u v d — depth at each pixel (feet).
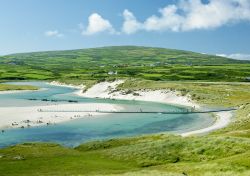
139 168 171.32
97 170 165.78
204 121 352.28
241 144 188.96
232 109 420.36
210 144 193.57
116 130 310.24
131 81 651.66
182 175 140.56
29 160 193.77
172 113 406.41
